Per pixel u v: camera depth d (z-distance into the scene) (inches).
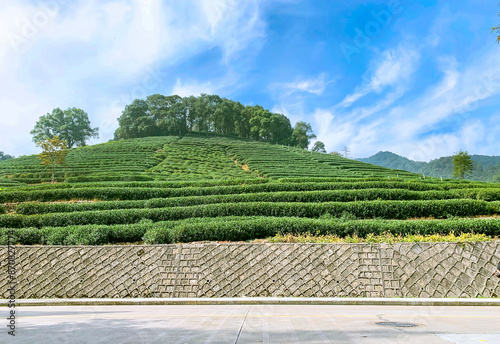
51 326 270.4
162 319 300.4
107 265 482.3
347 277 441.4
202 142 3526.1
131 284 466.6
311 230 594.6
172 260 477.1
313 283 443.2
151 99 4239.7
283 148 3595.0
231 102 4918.8
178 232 580.4
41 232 601.3
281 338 219.1
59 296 468.4
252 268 460.8
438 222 589.0
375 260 447.5
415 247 451.5
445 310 350.0
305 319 293.3
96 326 268.2
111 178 1649.9
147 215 745.6
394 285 430.3
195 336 227.5
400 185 1073.5
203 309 373.4
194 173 2082.9
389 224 585.9
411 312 334.6
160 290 458.9
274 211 755.4
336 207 761.6
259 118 4635.8
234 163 2664.9
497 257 437.7
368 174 2025.1
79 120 4055.1
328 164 2519.7
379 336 221.1
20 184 1529.3
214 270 464.8
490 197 896.3
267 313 332.8
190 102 4407.0
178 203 857.5
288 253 465.1
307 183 1050.1
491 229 575.2
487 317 299.9
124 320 297.3
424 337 216.4
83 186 1198.3
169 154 2696.9
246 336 226.1
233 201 864.9
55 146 1791.3
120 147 2859.3
